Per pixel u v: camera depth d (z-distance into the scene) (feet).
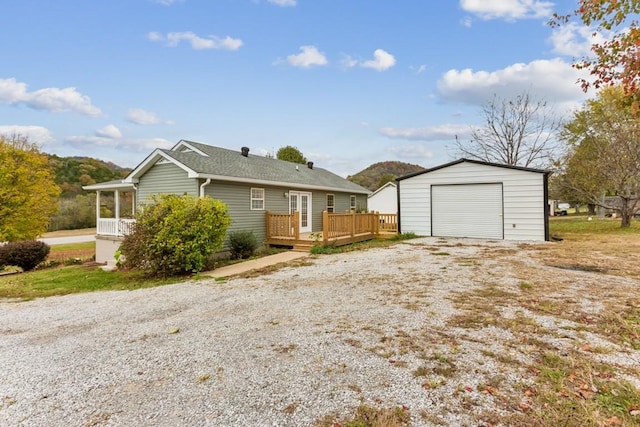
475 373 8.63
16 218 48.52
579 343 10.26
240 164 42.27
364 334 11.49
